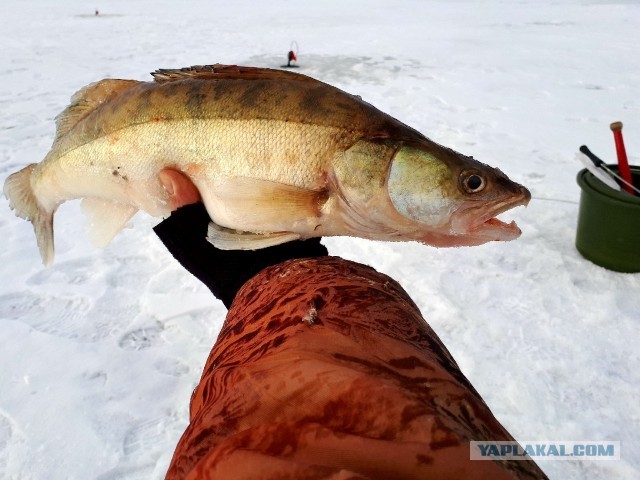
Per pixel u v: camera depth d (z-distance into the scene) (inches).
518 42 96.0
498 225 12.7
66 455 17.7
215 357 6.9
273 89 12.6
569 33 105.6
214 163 12.7
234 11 160.6
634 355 21.5
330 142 12.3
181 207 12.7
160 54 90.0
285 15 147.6
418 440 4.4
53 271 28.8
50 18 143.1
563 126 51.1
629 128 50.2
